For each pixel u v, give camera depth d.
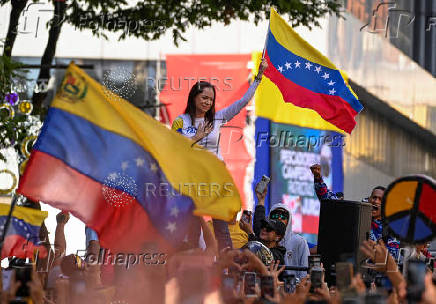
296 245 24.22
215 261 18.12
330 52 36.31
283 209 24.11
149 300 17.30
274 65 26.00
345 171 36.53
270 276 15.09
